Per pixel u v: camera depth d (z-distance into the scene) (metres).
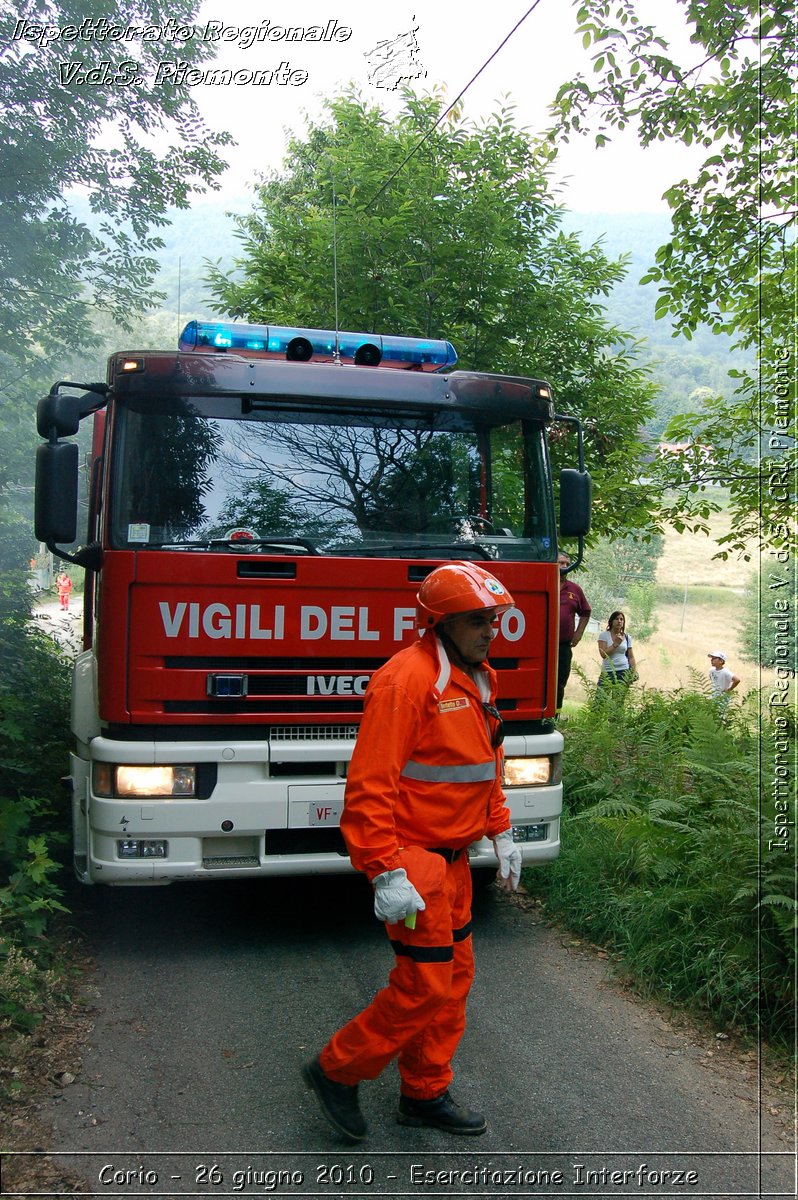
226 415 5.09
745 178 7.57
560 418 5.76
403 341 5.91
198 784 4.87
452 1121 3.39
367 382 5.29
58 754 6.87
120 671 4.77
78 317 10.90
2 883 5.28
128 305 11.16
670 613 32.47
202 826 4.85
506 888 3.53
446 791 3.24
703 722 6.37
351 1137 3.30
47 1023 4.14
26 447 11.38
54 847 6.06
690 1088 3.76
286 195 17.39
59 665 9.21
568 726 8.70
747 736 7.30
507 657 5.32
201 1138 3.32
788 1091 3.74
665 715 8.70
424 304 9.77
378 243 9.58
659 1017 4.42
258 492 5.07
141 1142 3.29
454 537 5.35
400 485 5.30
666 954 4.70
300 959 5.04
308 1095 3.62
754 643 16.92
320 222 9.75
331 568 4.98
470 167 9.99
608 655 11.09
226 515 5.00
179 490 4.96
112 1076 3.74
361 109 10.23
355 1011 4.39
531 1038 4.17
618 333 10.42
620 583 32.19
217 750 4.84
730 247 7.86
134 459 4.93
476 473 5.46
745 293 7.67
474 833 3.33
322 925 5.57
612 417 10.07
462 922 3.39
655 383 10.51
